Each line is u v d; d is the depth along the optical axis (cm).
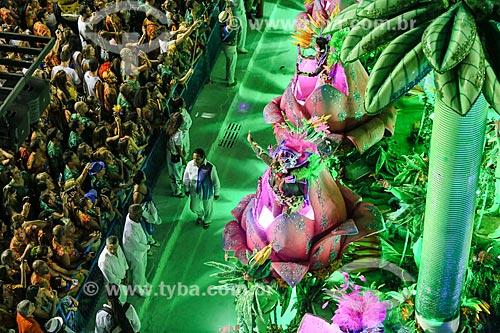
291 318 1434
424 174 1384
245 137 2111
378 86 814
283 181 1252
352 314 1207
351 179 1537
